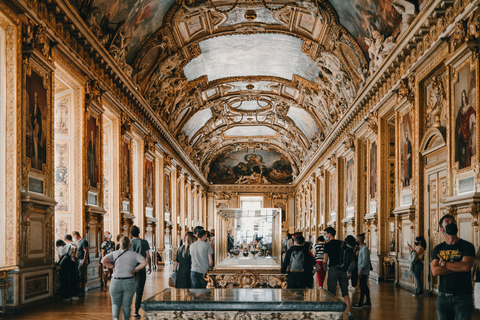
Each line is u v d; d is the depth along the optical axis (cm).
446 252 620
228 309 486
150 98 2436
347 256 1039
